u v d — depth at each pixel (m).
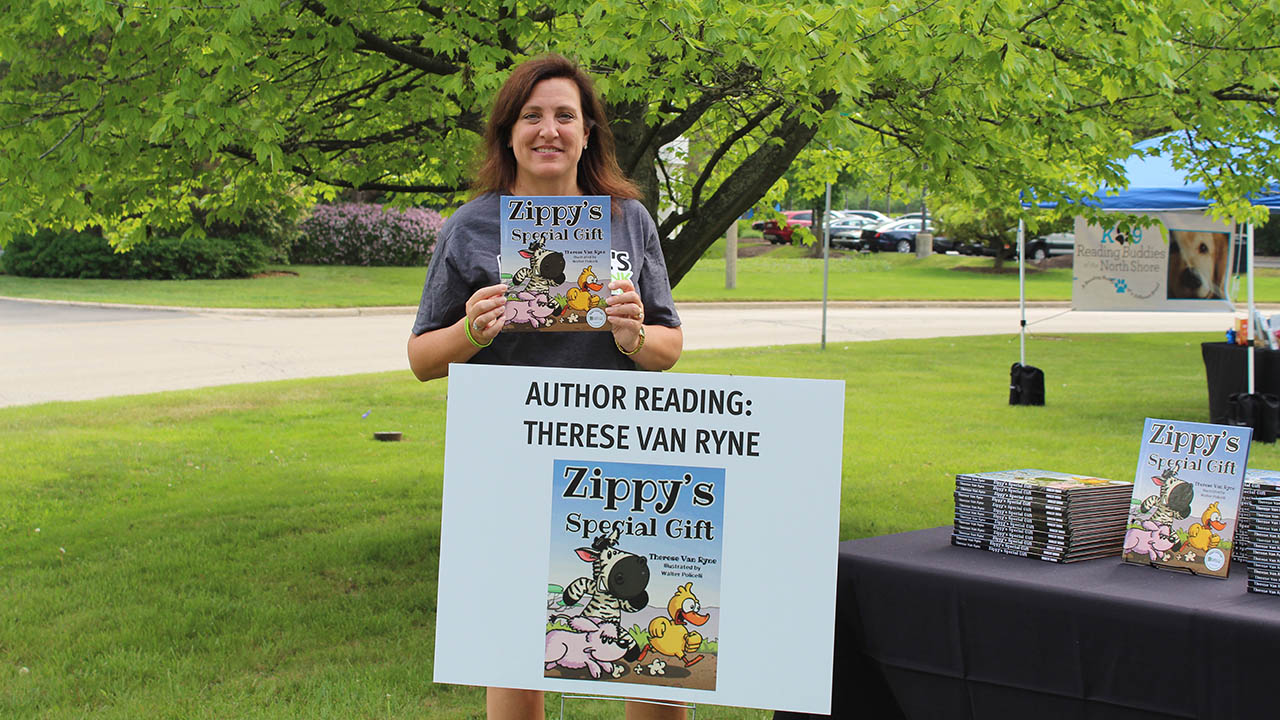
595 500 2.31
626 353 2.47
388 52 5.16
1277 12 5.04
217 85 4.30
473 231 2.57
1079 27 4.84
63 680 3.94
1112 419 10.35
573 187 2.62
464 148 5.67
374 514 6.60
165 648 4.29
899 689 2.83
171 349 15.42
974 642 2.68
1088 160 6.40
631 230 2.62
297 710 3.71
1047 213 7.27
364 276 28.33
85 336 16.81
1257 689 2.27
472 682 2.35
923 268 38.56
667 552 2.29
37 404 10.72
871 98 5.08
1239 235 10.62
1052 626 2.56
